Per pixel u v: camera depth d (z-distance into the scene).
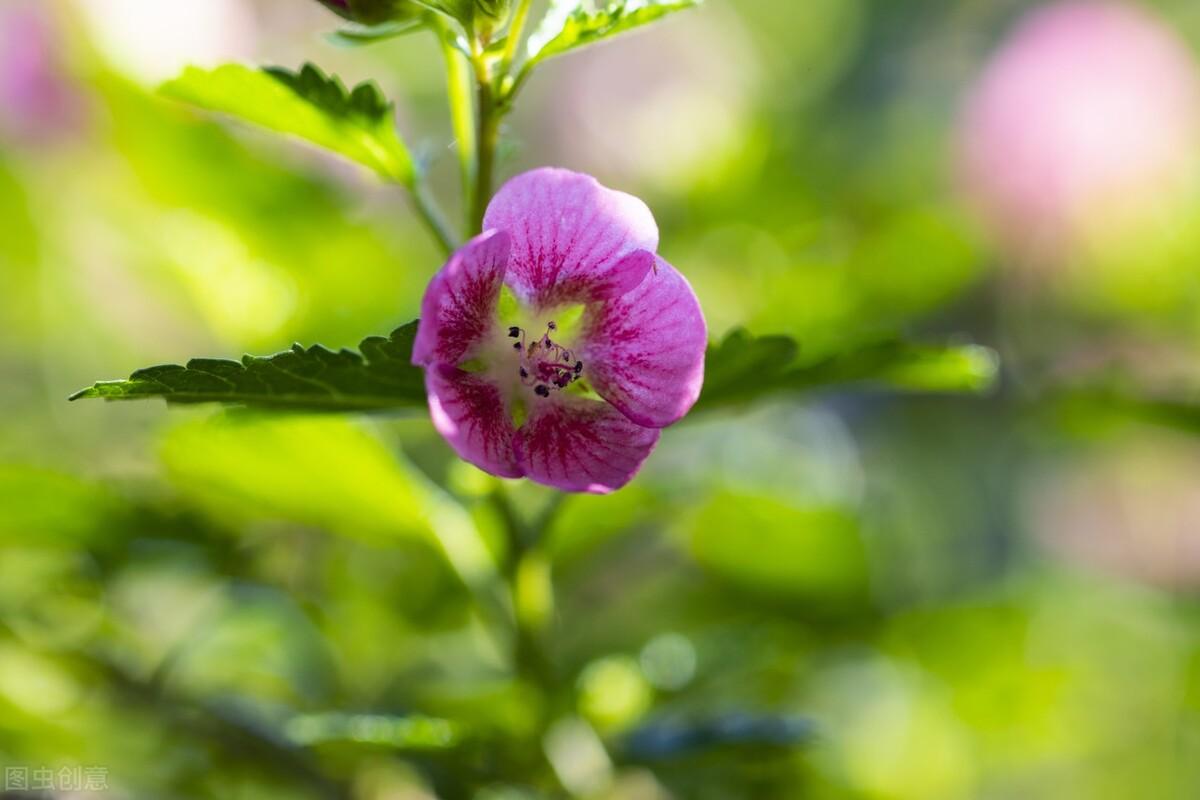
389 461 0.39
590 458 0.34
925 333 0.58
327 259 0.44
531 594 0.38
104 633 0.41
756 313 0.46
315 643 0.42
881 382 0.39
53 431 0.47
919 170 0.60
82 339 0.48
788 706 0.44
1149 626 0.56
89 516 0.41
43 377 0.49
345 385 0.34
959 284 0.47
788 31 0.83
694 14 0.64
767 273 0.47
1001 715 0.45
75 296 0.48
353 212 0.45
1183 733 0.53
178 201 0.44
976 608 0.44
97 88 0.45
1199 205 0.57
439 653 0.43
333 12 0.35
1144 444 0.61
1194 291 0.56
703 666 0.42
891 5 0.82
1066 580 0.59
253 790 0.42
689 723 0.38
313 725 0.37
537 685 0.38
